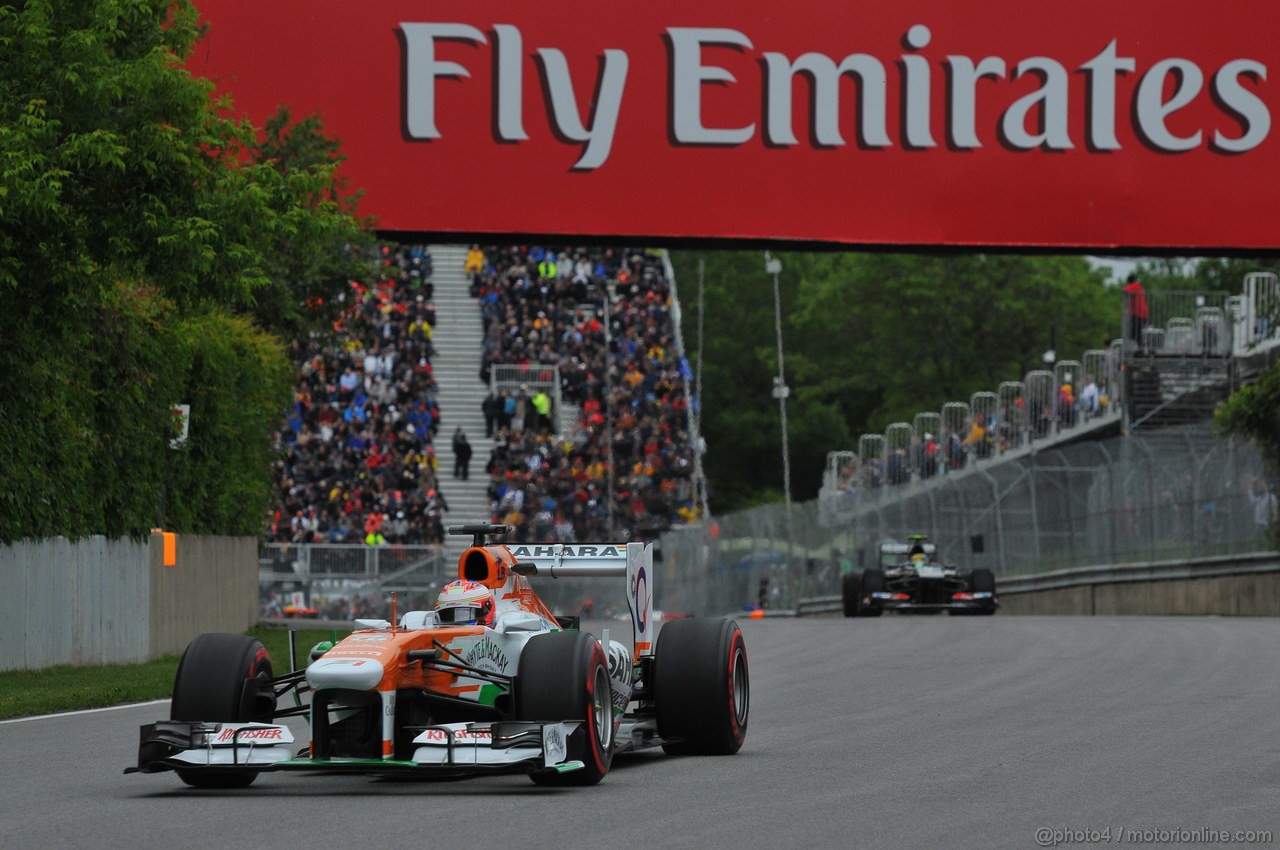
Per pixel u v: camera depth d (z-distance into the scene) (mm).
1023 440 168375
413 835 28781
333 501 184125
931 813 31625
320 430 190625
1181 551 126812
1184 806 32469
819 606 164000
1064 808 32250
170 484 90812
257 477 108625
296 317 110562
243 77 114438
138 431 82688
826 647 86438
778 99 117688
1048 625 100875
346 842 28031
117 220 64875
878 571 130625
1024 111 119812
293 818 30781
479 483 194000
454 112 115938
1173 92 121062
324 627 115062
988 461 169250
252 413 104750
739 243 117875
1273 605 113438
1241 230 121312
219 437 99438
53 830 29562
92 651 77188
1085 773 37406
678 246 118812
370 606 160500
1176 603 126500
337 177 111750
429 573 161750
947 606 128500
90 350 77875
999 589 149875
